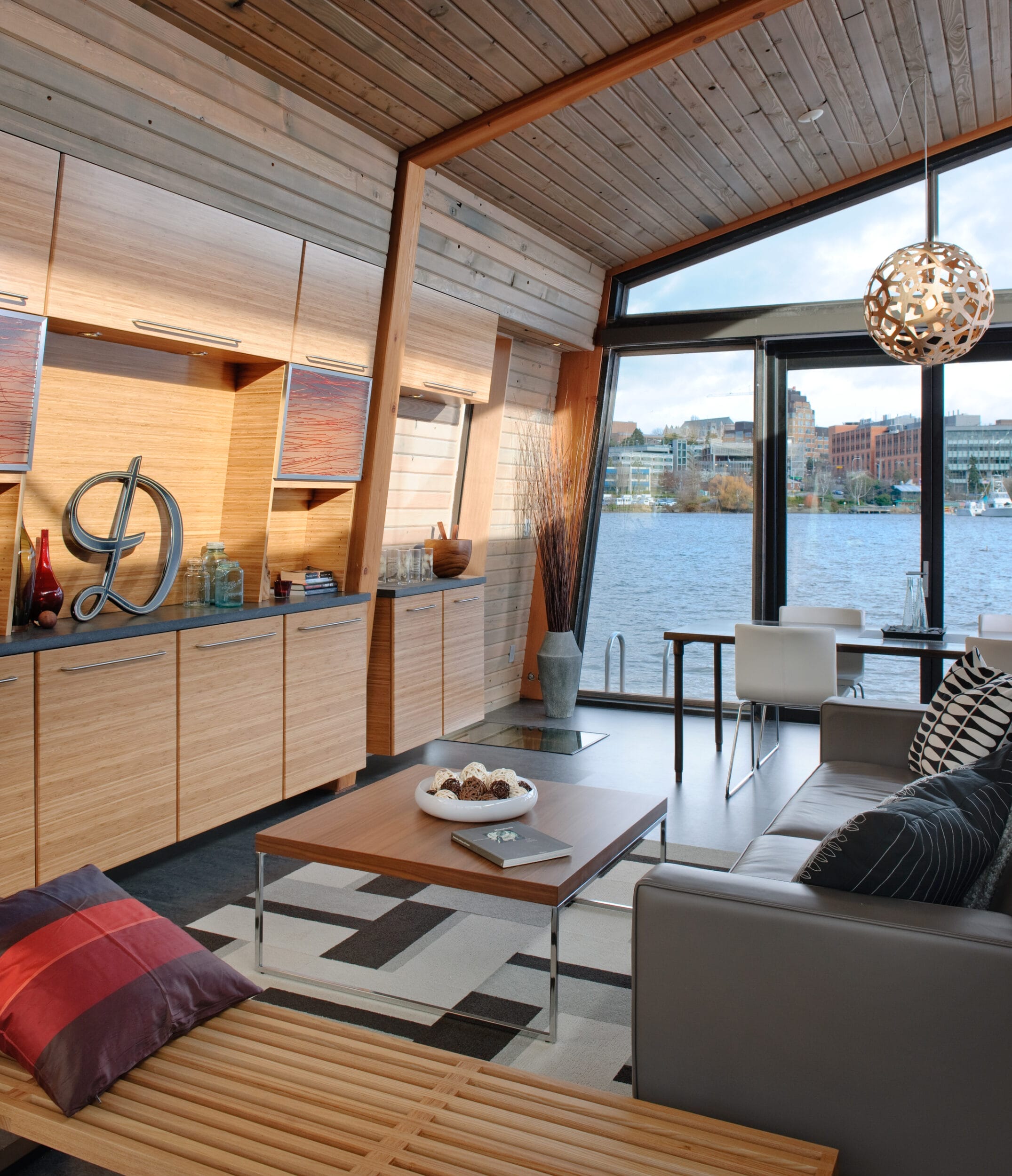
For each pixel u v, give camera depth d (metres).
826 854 1.98
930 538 6.50
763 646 5.08
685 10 4.04
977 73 5.27
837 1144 1.85
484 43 3.98
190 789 3.91
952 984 1.77
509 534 7.09
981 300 4.02
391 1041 1.99
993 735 3.32
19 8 2.96
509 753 5.90
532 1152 1.62
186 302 3.81
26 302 3.22
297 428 4.53
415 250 4.92
